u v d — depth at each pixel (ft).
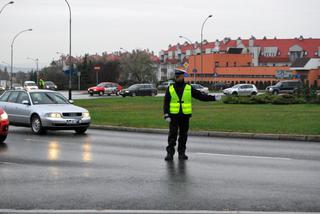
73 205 25.64
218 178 33.17
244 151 47.75
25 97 68.64
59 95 70.38
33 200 26.71
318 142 56.44
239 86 224.53
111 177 33.40
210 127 67.82
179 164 39.32
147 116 87.92
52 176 33.73
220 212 24.34
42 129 64.03
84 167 37.65
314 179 32.91
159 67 531.91
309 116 84.07
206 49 498.28
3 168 37.06
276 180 32.50
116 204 25.85
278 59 431.84
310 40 440.04
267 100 130.11
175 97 41.68
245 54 366.43
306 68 302.45
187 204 25.88
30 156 43.75
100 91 231.71
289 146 52.19
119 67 415.85
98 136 62.64
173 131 41.65
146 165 38.75
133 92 211.61
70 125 63.93
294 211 24.56
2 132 53.52
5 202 26.27
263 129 64.80
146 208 25.07
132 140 57.77
